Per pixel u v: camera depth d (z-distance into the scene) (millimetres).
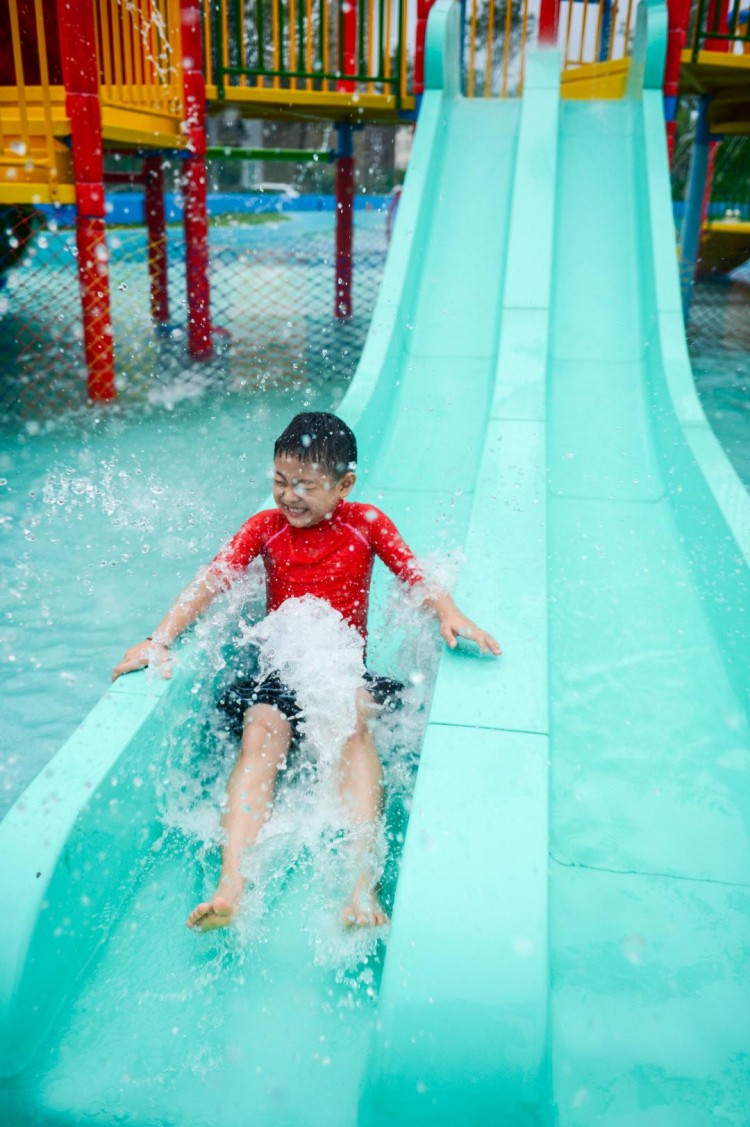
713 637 2490
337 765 1834
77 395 5492
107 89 5109
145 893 1679
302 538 2109
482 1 13625
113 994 1478
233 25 12305
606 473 3352
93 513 3707
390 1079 1229
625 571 2801
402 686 2107
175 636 1989
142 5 5648
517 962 1272
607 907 1649
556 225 4570
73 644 2803
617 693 2277
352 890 1654
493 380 3721
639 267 4363
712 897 1677
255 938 1584
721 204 13500
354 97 6645
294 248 13688
